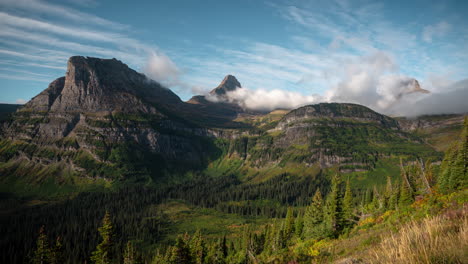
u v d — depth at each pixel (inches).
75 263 4271.7
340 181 2420.0
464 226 267.6
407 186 2102.6
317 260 964.0
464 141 2102.6
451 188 2028.8
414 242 272.2
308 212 2842.0
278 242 2684.5
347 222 2252.7
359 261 390.0
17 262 4734.3
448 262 225.1
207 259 2721.5
